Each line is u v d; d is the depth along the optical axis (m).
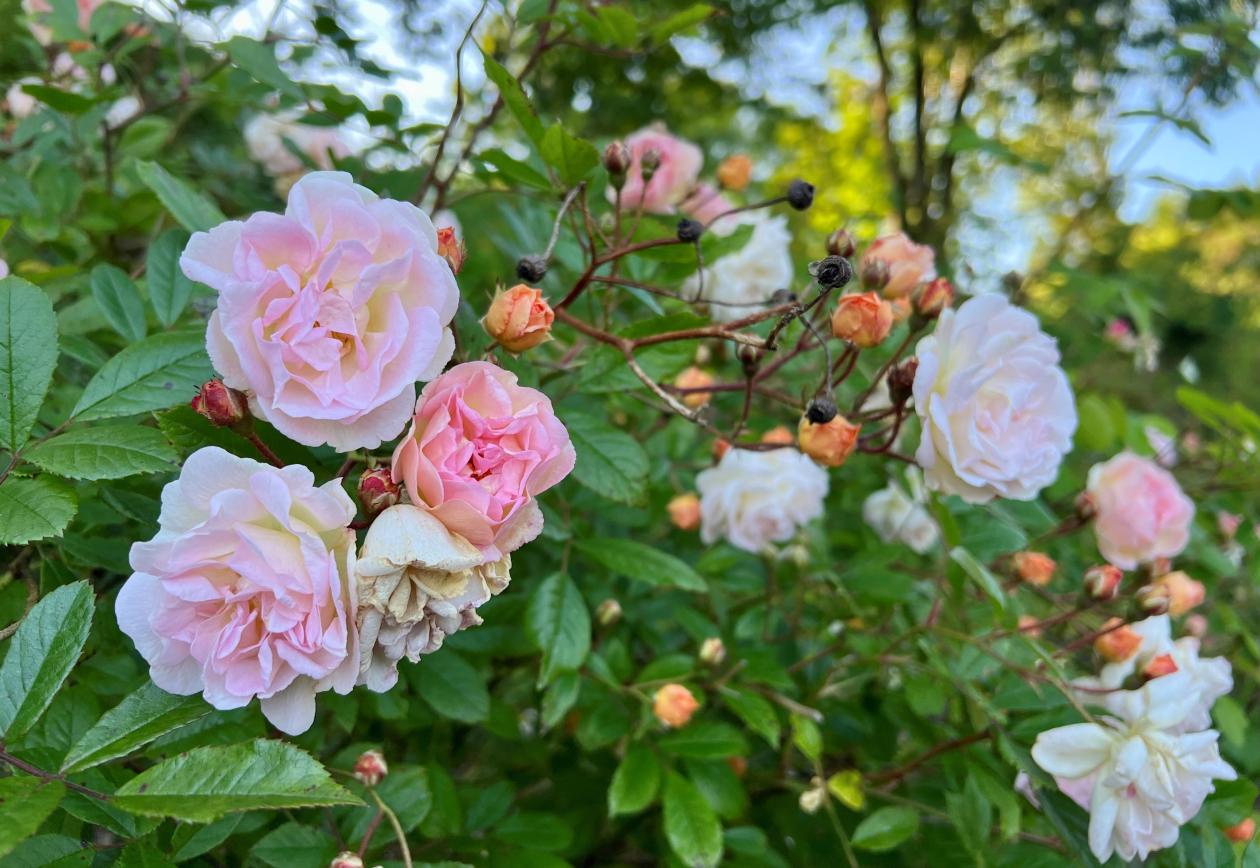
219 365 0.20
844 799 0.33
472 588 0.20
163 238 0.29
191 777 0.18
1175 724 0.29
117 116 0.46
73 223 0.38
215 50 0.34
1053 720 0.31
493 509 0.21
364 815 0.27
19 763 0.19
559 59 0.94
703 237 0.37
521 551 0.38
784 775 0.41
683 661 0.34
